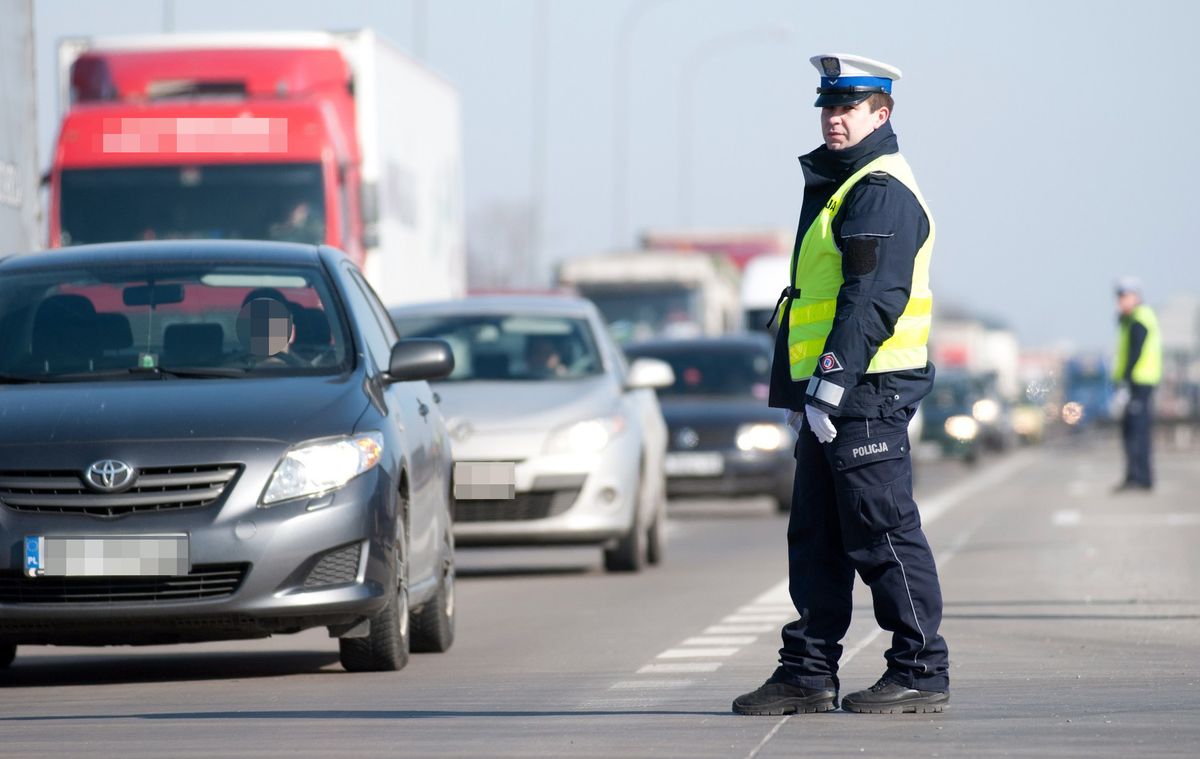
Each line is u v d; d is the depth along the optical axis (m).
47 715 21.73
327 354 25.84
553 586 39.53
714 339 65.19
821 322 19.59
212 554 23.25
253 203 54.88
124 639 23.69
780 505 62.91
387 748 18.62
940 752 17.75
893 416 19.41
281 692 23.38
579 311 44.09
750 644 28.19
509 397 40.56
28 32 39.59
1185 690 22.05
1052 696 21.52
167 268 26.98
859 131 19.45
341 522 23.69
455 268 72.25
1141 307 74.25
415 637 27.50
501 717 20.66
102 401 24.27
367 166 57.94
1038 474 102.38
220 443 23.62
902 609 19.77
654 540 44.25
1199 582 36.84
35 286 26.75
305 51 57.50
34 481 23.48
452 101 71.62
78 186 55.00
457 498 39.41
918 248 19.36
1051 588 36.00
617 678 24.23
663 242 130.00
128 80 56.75
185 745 19.06
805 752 17.84
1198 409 168.38
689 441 60.66
